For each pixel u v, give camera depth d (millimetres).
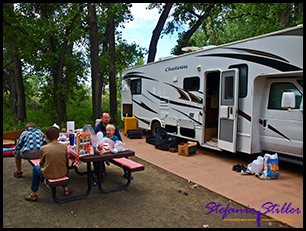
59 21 9633
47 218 3104
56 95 11008
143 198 3779
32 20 9617
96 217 3154
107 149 3920
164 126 7988
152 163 5770
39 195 3812
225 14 15125
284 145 4953
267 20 13727
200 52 6512
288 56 4637
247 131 5355
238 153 6879
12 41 10023
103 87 16641
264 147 5379
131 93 10008
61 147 3414
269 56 4945
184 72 7074
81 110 15484
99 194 3891
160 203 3615
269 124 5215
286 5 11641
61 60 10648
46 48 10555
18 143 4188
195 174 4965
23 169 5148
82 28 12125
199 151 7074
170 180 4641
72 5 9555
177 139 7191
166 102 7863
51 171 3311
